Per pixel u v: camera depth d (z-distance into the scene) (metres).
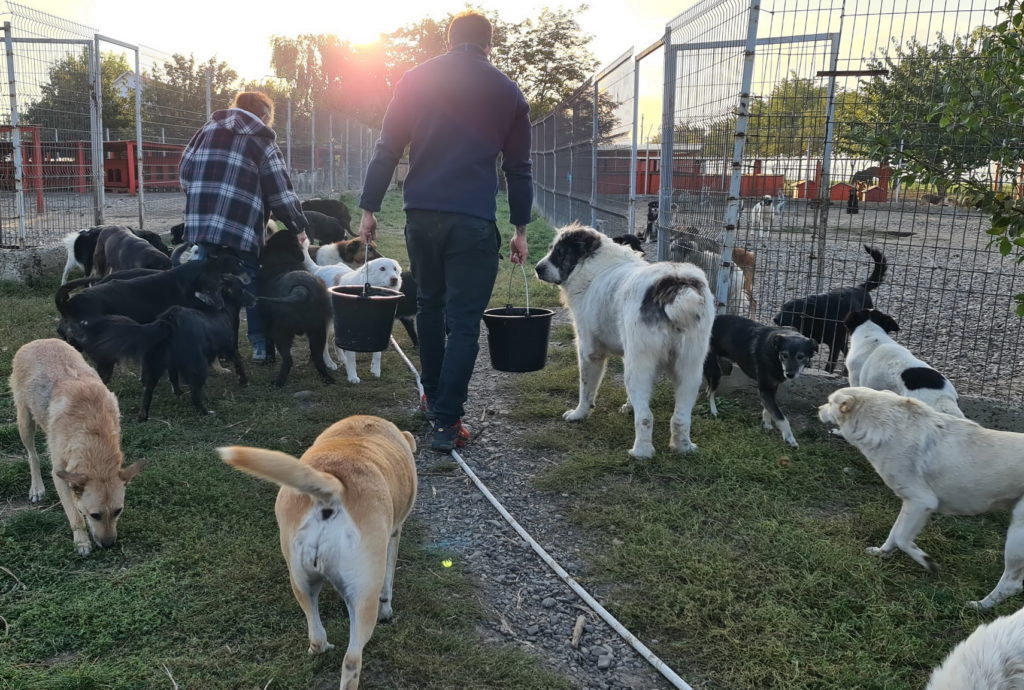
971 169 4.28
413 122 4.55
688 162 7.09
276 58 43.84
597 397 5.95
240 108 6.30
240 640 2.80
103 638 2.75
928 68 5.18
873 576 3.39
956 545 3.74
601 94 12.66
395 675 2.65
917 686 2.71
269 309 5.79
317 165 26.52
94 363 5.75
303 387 5.99
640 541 3.69
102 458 3.36
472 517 3.95
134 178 21.77
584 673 2.77
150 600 2.99
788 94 6.11
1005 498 3.34
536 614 3.12
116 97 21.50
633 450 4.69
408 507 2.93
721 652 2.85
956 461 3.40
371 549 2.33
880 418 3.57
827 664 2.77
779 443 5.02
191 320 5.23
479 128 4.49
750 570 3.42
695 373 4.66
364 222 4.72
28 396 3.69
